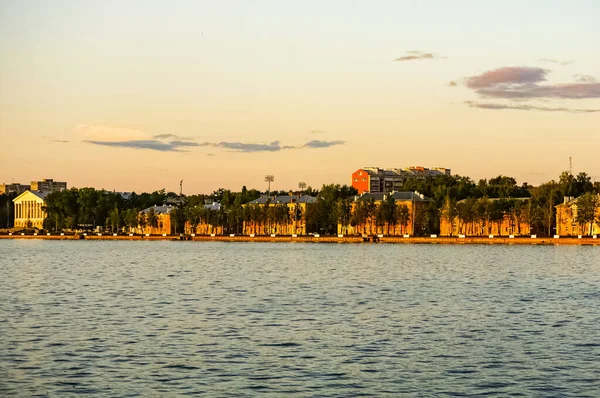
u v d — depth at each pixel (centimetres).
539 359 5862
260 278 13212
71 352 6078
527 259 17988
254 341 6550
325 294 10362
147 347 6275
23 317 8019
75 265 17200
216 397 4872
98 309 8675
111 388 5050
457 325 7456
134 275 14012
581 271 14312
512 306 8956
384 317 8000
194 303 9262
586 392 4994
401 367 5606
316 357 5922
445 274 13900
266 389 5038
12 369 5528
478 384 5169
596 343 6481
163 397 4862
